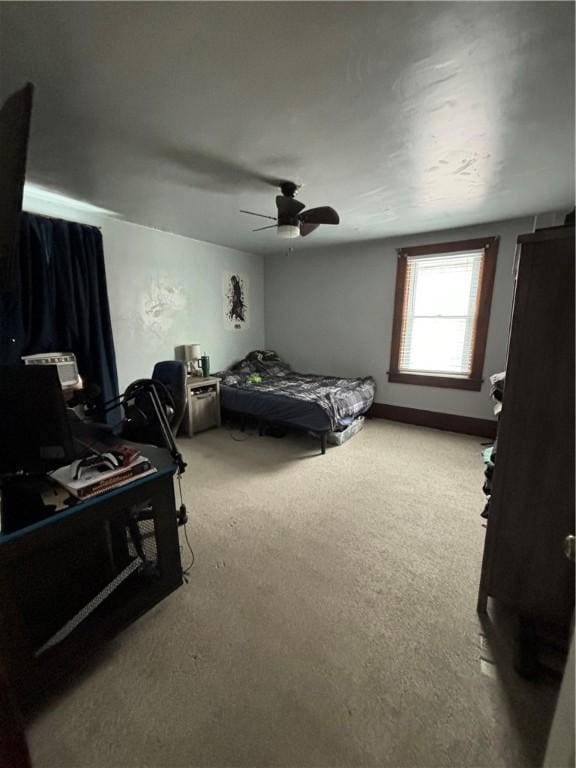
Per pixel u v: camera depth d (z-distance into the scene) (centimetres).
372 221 338
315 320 493
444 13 106
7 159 105
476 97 148
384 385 446
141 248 363
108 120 166
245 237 410
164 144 189
